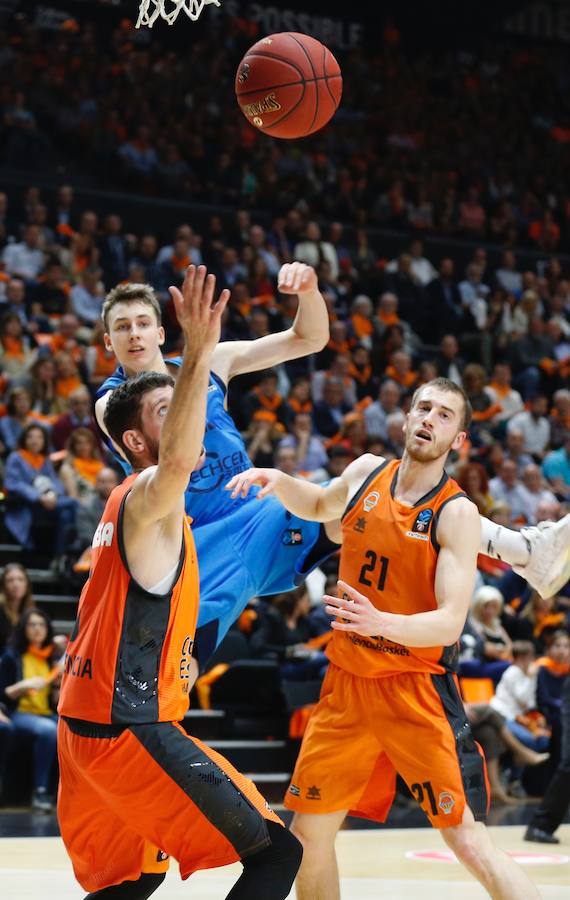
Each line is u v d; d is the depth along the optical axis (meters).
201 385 3.94
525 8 31.95
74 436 13.70
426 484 5.21
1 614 11.63
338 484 5.45
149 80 24.25
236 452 6.07
